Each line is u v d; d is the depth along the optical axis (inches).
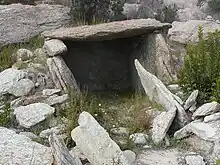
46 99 205.3
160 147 171.2
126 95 255.9
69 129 176.9
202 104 192.1
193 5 419.2
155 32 251.1
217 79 190.4
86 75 286.8
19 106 199.2
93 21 271.4
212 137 166.2
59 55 230.1
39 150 152.9
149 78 208.2
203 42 209.2
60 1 307.1
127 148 169.5
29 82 214.5
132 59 284.4
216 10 398.0
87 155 154.6
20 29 262.4
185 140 173.0
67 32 240.5
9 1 293.1
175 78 232.2
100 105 211.6
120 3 289.9
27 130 182.9
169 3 409.1
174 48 287.6
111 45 292.4
